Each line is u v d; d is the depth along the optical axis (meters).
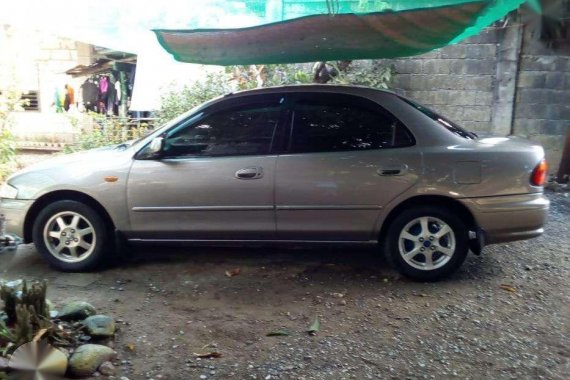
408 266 4.74
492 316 4.14
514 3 4.60
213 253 5.55
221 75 8.67
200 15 5.32
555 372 3.38
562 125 9.02
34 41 11.42
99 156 5.05
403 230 4.70
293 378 3.33
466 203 4.54
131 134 8.60
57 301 4.41
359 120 4.74
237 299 4.48
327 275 4.96
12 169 8.52
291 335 3.88
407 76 9.29
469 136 4.88
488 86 9.14
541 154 4.65
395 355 3.59
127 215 4.89
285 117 4.80
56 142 11.66
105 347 3.52
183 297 4.52
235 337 3.85
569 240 5.98
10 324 3.62
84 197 4.98
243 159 4.74
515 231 4.60
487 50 9.02
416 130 4.66
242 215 4.77
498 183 4.52
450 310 4.24
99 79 11.16
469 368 3.43
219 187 4.73
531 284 4.75
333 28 4.80
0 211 5.10
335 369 3.43
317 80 8.57
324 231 4.73
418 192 4.57
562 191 8.23
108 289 4.68
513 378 3.31
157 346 3.72
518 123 9.17
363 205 4.63
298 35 4.95
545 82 8.95
